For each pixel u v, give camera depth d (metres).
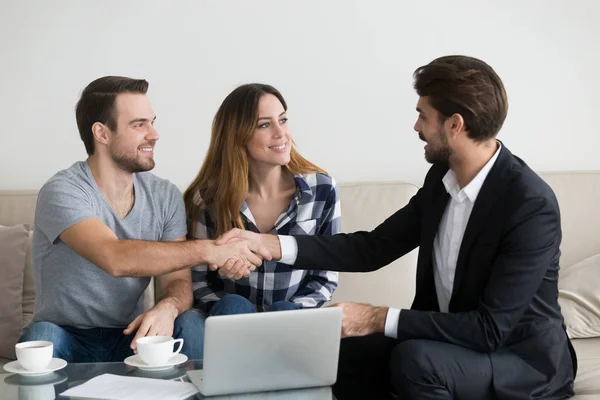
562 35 3.69
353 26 3.59
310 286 2.84
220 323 1.96
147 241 2.48
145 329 2.40
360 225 3.19
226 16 3.54
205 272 2.84
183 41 3.52
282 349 2.04
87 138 2.63
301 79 3.59
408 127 3.64
